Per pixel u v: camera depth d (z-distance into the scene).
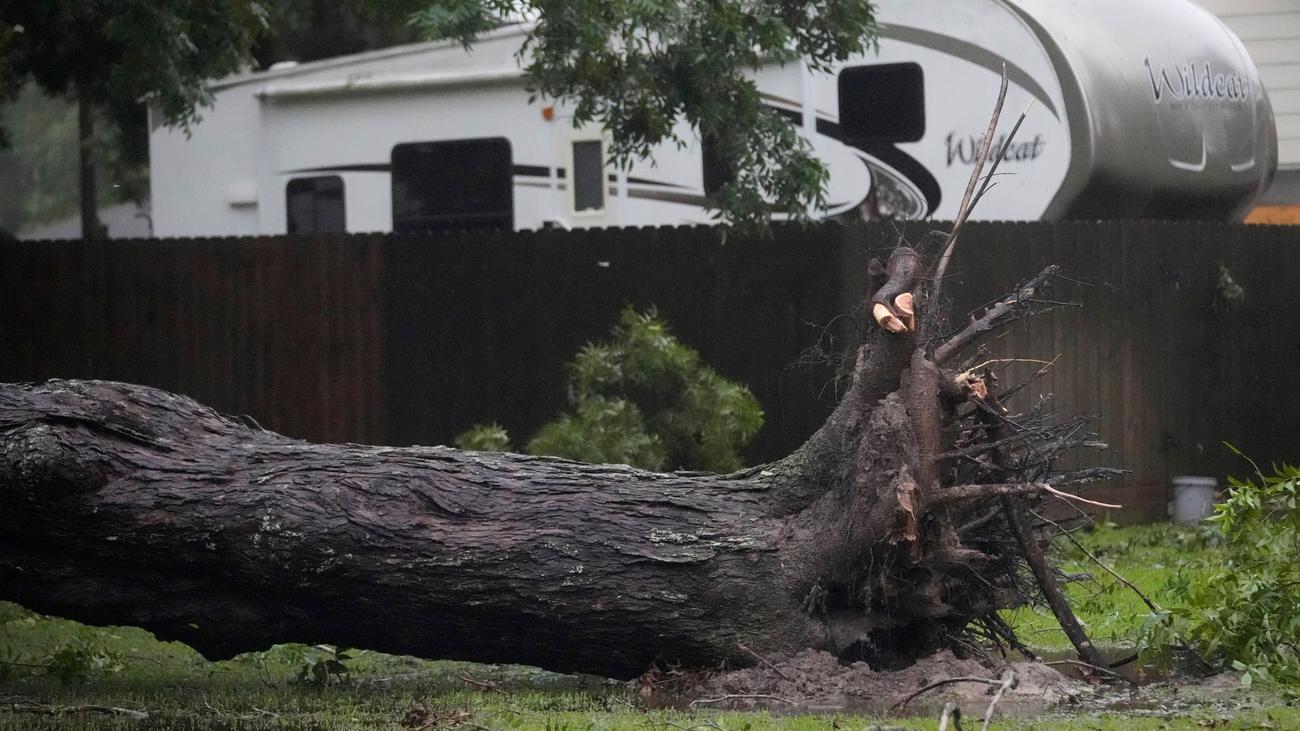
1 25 14.98
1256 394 19.39
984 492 8.26
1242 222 21.11
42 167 50.25
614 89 15.66
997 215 17.89
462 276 17.50
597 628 8.76
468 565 8.66
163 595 8.99
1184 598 9.65
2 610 12.76
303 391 18.05
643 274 16.88
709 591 8.69
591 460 14.41
